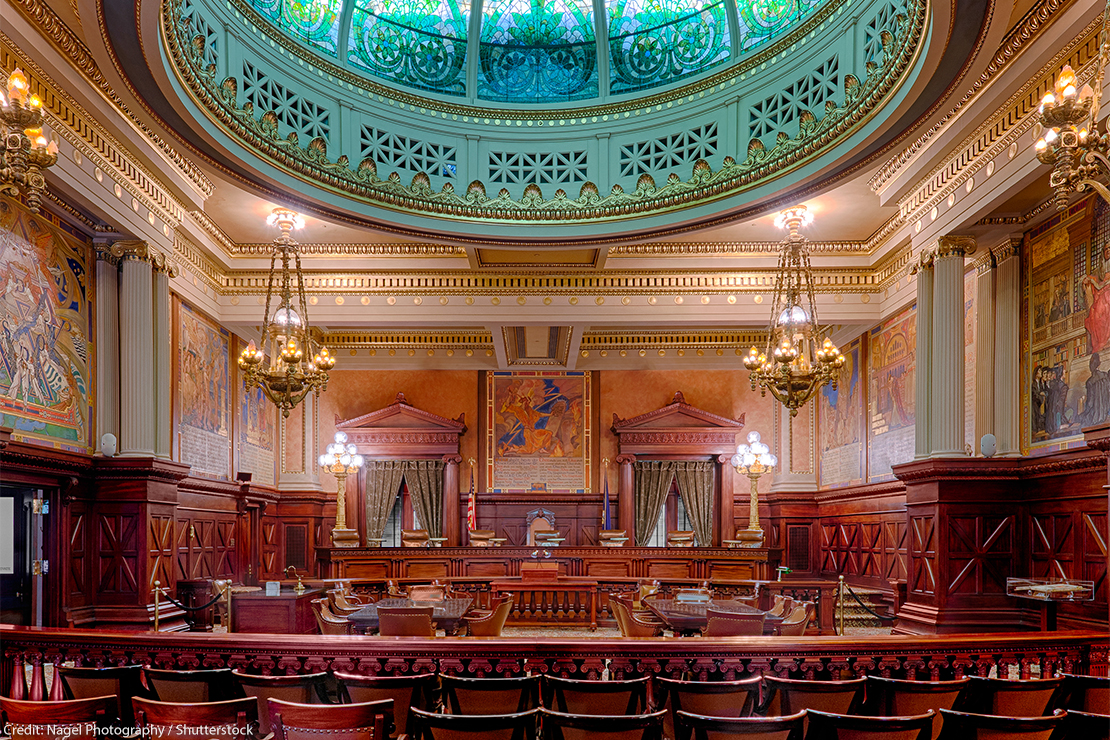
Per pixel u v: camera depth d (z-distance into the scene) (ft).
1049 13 27.22
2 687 21.31
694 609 34.58
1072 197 33.99
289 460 66.64
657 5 43.24
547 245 44.86
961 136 34.45
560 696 17.97
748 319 52.54
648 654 20.54
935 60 28.66
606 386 70.03
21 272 32.65
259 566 60.29
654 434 67.56
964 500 36.19
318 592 42.42
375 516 67.31
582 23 44.39
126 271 38.83
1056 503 34.19
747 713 18.42
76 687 18.35
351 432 67.41
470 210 43.21
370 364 69.56
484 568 55.67
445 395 69.67
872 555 55.06
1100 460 31.07
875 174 40.70
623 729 15.67
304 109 39.50
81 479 36.27
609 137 44.32
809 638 21.45
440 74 44.29
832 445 62.85
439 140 43.96
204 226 47.19
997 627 35.32
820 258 52.03
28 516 33.96
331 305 52.95
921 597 37.58
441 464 68.28
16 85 17.29
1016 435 38.14
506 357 64.95
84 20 26.86
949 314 38.47
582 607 48.11
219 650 20.83
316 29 40.22
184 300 47.29
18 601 33.30
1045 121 17.26
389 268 52.21
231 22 35.40
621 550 55.47
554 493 68.85
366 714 15.42
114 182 36.06
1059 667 21.65
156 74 29.73
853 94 34.47
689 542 63.05
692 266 51.83
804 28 38.01
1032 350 37.37
